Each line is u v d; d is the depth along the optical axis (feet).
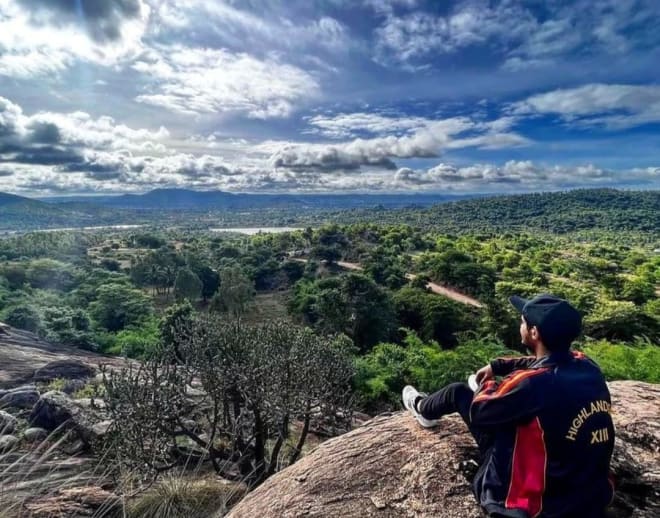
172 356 18.45
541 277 190.49
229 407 20.34
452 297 169.48
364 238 337.52
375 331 106.42
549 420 5.43
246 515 8.25
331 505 7.70
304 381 17.69
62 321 94.43
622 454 8.30
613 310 102.27
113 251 380.37
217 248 351.25
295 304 137.90
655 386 11.29
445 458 8.12
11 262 258.16
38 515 11.02
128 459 14.80
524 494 5.48
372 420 10.62
